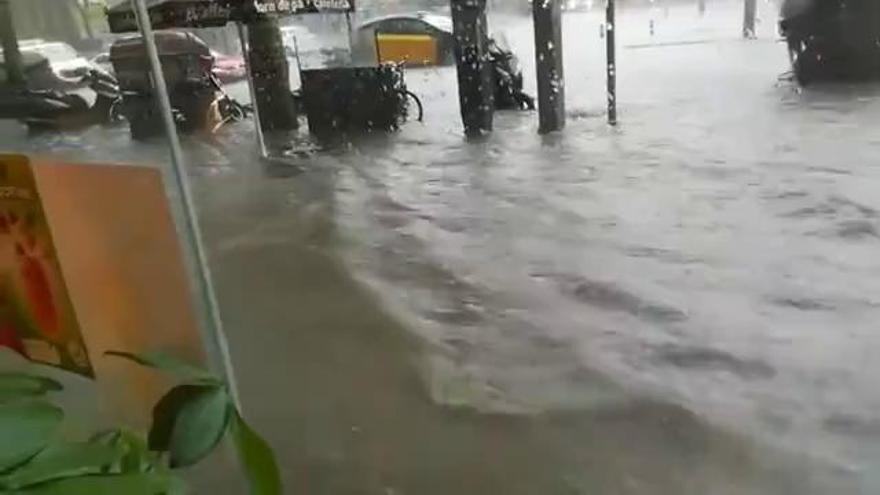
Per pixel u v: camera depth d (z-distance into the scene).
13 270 1.40
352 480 2.01
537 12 3.39
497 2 4.07
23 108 4.76
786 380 2.02
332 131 4.86
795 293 2.27
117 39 4.81
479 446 2.07
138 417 1.32
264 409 2.31
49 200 1.30
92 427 1.13
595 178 2.98
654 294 2.47
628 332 2.36
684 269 2.49
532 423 2.09
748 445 1.87
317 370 2.47
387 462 2.05
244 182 4.19
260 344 2.63
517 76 3.93
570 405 2.12
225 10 4.31
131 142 3.50
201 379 1.03
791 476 1.73
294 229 3.47
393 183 3.81
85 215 1.26
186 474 1.54
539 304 2.58
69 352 1.40
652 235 2.68
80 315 1.35
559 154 3.30
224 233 3.54
